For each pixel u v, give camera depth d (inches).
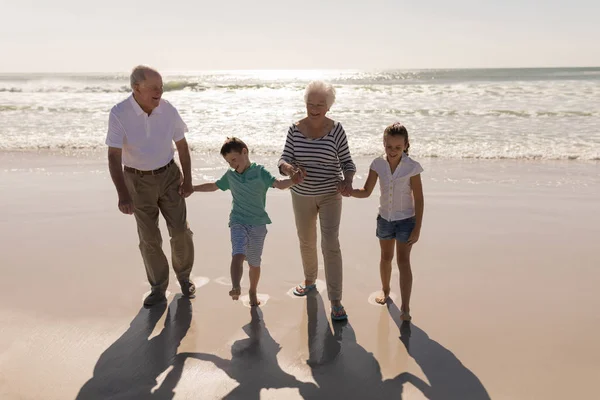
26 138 464.4
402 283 146.6
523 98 781.9
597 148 394.0
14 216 244.5
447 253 197.5
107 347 132.4
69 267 185.2
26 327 141.9
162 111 148.7
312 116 147.3
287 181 146.6
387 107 697.6
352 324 145.6
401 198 146.2
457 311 151.6
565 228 223.1
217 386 115.4
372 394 112.1
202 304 158.2
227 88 1230.9
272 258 196.2
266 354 129.5
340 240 214.4
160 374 120.1
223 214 250.1
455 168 346.6
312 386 115.4
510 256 193.2
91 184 303.7
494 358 126.0
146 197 152.4
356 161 370.9
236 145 146.9
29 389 113.7
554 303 154.6
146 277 177.5
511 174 327.0
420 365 123.6
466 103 733.3
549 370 120.1
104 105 761.6
